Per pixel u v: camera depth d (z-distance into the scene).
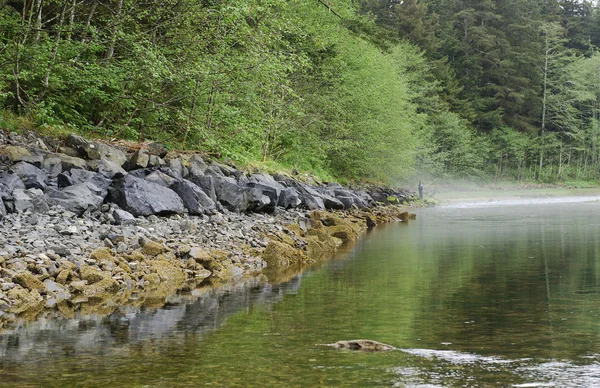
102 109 21.78
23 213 13.23
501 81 83.00
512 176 81.19
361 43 40.53
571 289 9.95
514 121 83.38
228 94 22.08
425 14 80.56
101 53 21.97
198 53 20.84
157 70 18.64
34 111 18.36
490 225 23.39
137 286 10.67
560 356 6.11
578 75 86.38
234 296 9.81
